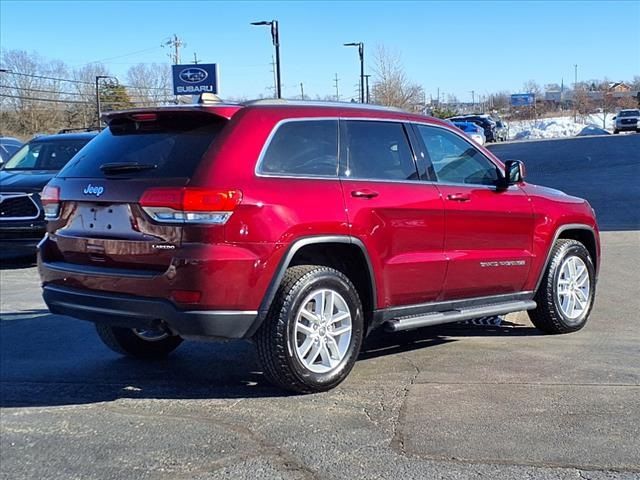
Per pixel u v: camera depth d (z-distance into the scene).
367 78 40.91
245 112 5.03
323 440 4.43
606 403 4.92
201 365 6.14
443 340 6.71
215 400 5.20
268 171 4.96
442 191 5.85
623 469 3.98
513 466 4.03
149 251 4.77
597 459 4.10
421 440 4.39
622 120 54.00
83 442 4.53
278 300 4.93
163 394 5.38
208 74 42.25
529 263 6.49
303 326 5.05
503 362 5.94
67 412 5.05
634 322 7.27
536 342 6.58
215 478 4.00
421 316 5.79
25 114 68.31
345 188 5.26
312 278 5.04
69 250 5.27
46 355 6.52
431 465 4.07
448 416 4.75
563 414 4.75
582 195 18.67
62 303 5.25
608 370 5.64
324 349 5.19
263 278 4.79
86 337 7.14
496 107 93.50
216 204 4.64
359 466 4.08
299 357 5.02
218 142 4.87
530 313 6.88
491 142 50.22
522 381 5.42
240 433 4.58
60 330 7.41
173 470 4.11
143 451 4.37
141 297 4.82
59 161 12.39
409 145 5.83
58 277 5.27
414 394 5.18
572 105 91.81
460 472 3.97
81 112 71.00
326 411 4.89
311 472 4.02
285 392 5.28
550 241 6.66
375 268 5.39
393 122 5.79
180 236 4.68
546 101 95.19
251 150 4.91
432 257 5.73
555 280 6.70
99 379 5.80
